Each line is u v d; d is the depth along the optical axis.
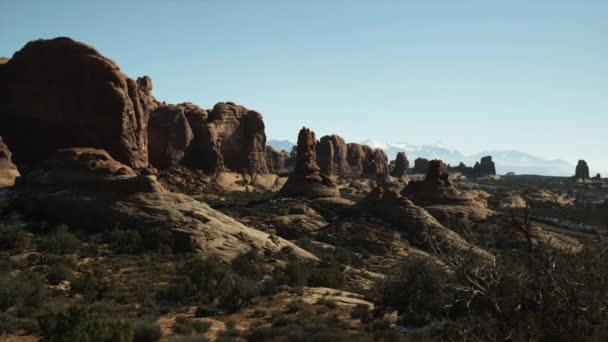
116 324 22.39
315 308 36.06
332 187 110.44
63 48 94.25
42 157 93.44
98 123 90.62
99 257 53.12
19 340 24.62
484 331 15.38
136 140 93.56
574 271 15.20
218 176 147.88
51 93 93.50
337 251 71.50
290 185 111.50
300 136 113.94
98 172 70.94
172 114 145.75
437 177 104.81
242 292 36.31
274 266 57.53
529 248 16.66
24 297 31.81
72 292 37.66
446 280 19.14
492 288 15.59
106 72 92.31
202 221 64.94
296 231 86.56
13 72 97.06
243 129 163.75
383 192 97.19
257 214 95.56
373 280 55.97
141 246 58.72
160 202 66.31
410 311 31.11
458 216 92.44
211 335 28.33
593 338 13.97
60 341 20.05
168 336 27.00
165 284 42.81
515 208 140.62
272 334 27.67
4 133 95.12
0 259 46.28
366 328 29.91
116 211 64.75
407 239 82.94
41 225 64.94
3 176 85.31
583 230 100.69
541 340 14.46
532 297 15.16
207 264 41.56
